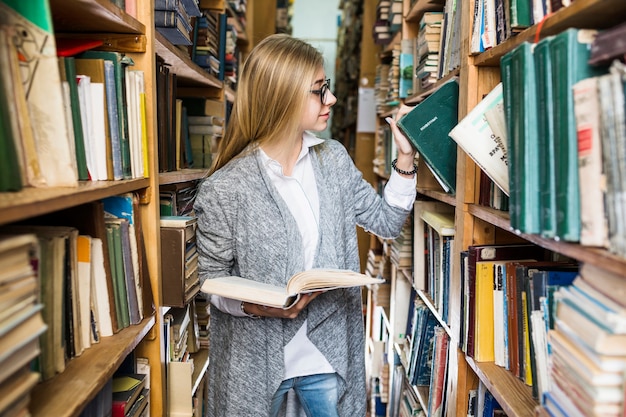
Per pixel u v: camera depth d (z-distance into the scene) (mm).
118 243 1229
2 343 683
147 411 1409
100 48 1355
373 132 3627
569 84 745
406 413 2111
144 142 1359
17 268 734
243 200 1328
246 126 1371
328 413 1427
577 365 739
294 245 1314
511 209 888
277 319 1335
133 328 1263
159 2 1508
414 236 1950
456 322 1413
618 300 681
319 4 6957
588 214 723
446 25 1683
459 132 1071
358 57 4328
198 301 2127
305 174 1419
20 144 854
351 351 1482
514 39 1047
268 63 1302
